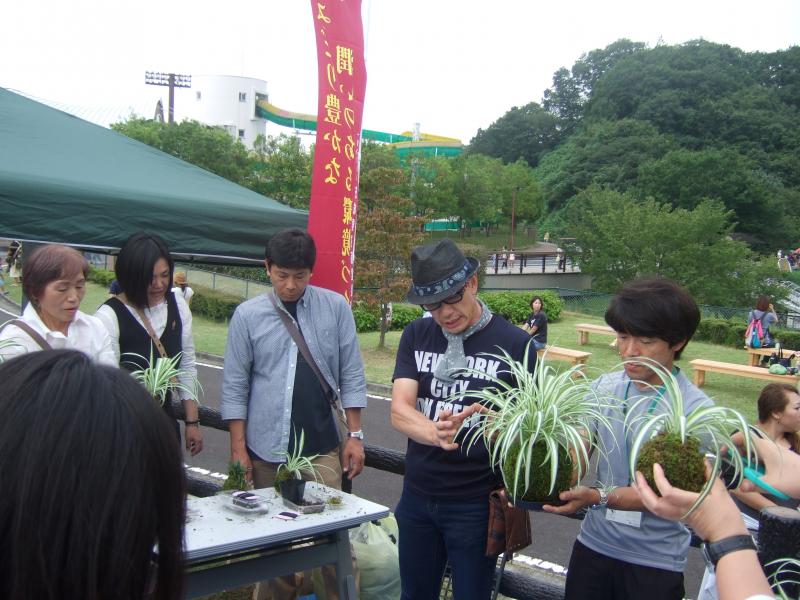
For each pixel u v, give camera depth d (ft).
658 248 90.27
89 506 2.24
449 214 199.00
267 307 9.73
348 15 12.53
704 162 178.09
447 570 9.09
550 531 16.47
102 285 72.54
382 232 44.27
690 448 4.95
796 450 9.59
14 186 11.05
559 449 6.14
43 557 2.19
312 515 7.45
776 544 6.42
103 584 2.29
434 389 8.04
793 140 230.68
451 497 7.72
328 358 9.87
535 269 149.18
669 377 5.62
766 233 180.24
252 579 7.09
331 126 12.45
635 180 204.54
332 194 12.53
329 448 9.88
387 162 115.85
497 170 228.02
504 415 6.41
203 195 13.69
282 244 9.26
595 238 96.17
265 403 9.54
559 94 323.16
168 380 9.29
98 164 13.28
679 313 6.32
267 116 186.91
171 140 95.91
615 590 6.82
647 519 6.61
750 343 44.47
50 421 2.26
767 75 279.28
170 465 2.49
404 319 59.06
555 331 61.36
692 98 244.83
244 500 7.54
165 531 2.50
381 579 9.48
